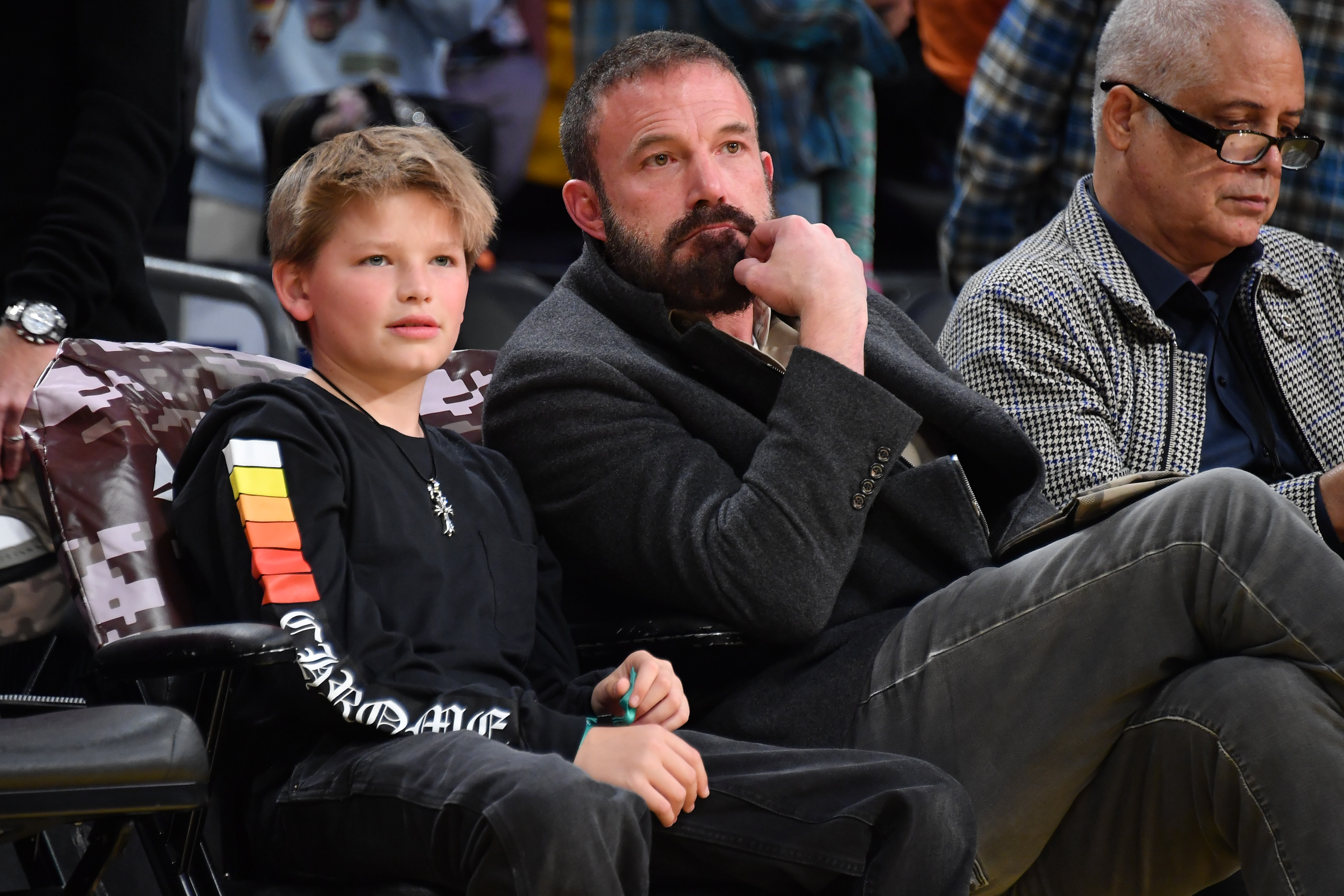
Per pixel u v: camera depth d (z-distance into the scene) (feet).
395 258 21.07
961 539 23.16
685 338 24.17
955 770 20.70
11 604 22.38
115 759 16.03
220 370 23.29
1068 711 20.18
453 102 42.52
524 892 16.15
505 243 50.85
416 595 20.18
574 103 25.75
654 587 22.61
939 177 52.75
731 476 22.84
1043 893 21.61
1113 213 28.60
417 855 17.44
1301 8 34.35
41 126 26.25
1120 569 20.07
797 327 26.32
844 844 18.37
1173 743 19.51
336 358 21.38
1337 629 18.92
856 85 44.01
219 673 17.83
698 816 18.69
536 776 16.66
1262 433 27.94
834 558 21.72
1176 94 27.32
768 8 41.68
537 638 22.00
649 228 24.70
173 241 47.88
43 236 25.31
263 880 19.21
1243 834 18.71
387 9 45.68
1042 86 35.17
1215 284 28.73
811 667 22.33
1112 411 27.20
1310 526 20.97
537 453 23.34
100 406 21.20
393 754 18.01
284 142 40.73
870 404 22.12
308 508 19.33
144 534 20.57
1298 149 27.68
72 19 26.32
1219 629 19.66
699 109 24.70
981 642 20.76
